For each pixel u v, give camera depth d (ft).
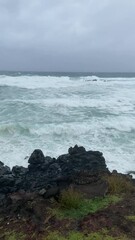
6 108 77.10
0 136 51.67
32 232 18.72
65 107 80.64
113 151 44.93
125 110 79.71
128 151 45.11
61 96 106.73
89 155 30.81
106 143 49.29
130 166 38.73
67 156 31.07
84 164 29.07
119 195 23.80
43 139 50.60
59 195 22.54
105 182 24.71
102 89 137.80
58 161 30.83
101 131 55.93
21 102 86.48
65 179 25.40
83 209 21.21
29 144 47.47
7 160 39.88
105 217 20.17
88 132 55.26
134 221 19.81
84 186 24.07
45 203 21.83
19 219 20.24
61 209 21.17
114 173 28.60
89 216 20.26
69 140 50.52
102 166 29.17
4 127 53.36
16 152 43.27
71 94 114.21
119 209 21.38
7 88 130.31
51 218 20.04
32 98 98.99
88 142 49.57
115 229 18.86
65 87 143.13
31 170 29.68
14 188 25.72
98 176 26.00
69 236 18.13
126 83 185.16
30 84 152.66
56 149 45.11
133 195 24.03
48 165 30.14
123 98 104.47
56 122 61.72
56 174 27.55
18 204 21.79
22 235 18.49
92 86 153.58
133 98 105.50
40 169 29.58
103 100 96.73
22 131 53.67
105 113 74.08
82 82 181.98
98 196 23.17
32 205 21.36
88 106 83.66
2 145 46.70
